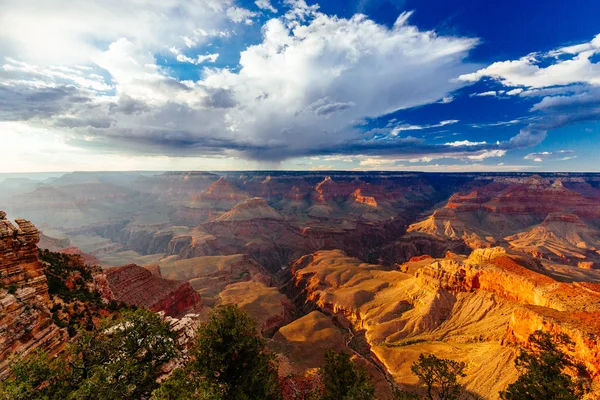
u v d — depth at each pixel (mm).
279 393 28578
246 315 26734
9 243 29172
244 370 25312
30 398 16156
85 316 36844
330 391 32594
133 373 20344
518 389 27297
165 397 18484
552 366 27797
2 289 25969
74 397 16375
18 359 18938
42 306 27578
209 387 19938
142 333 22625
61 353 25453
